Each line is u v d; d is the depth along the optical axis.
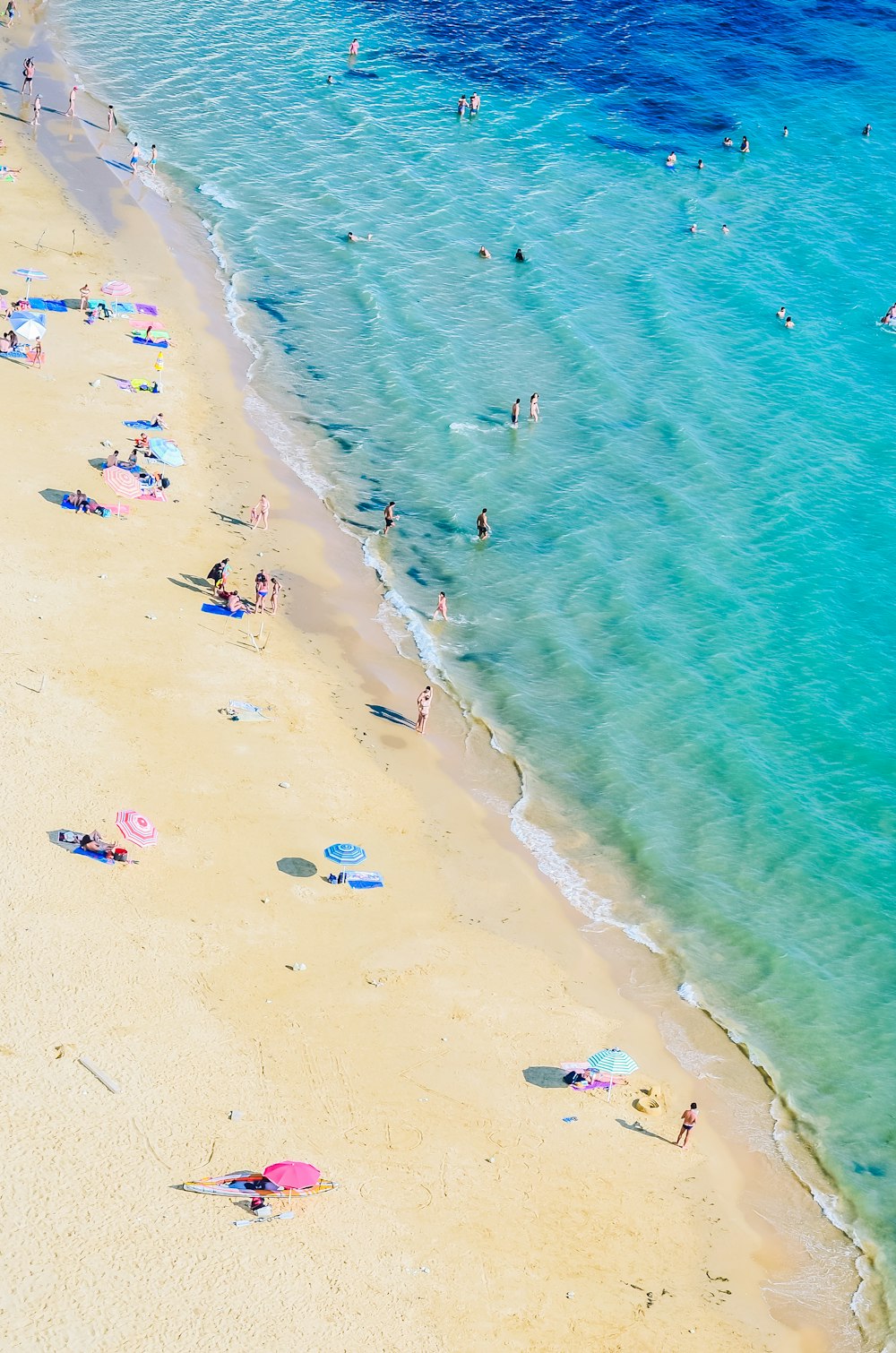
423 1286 31.56
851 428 68.81
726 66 108.62
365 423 66.12
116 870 40.09
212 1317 29.62
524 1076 37.59
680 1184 35.91
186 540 55.28
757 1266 34.31
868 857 46.78
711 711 51.94
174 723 46.00
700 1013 41.12
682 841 46.81
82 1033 35.12
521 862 45.03
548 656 53.88
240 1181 32.62
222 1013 36.81
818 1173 37.22
